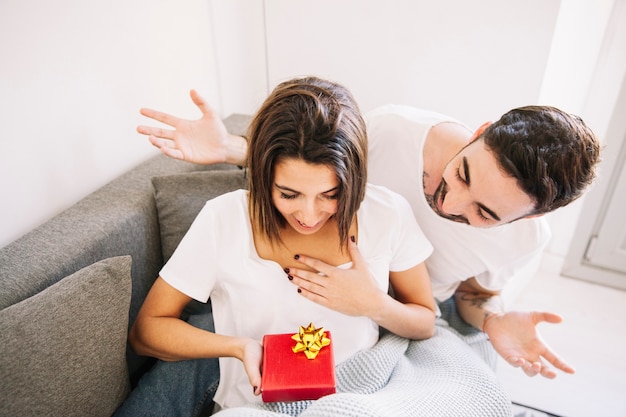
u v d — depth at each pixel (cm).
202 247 77
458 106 138
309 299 75
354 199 68
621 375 135
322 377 64
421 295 88
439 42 131
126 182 102
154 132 96
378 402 61
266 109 63
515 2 117
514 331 92
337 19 140
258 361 68
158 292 78
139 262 94
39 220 91
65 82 90
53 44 86
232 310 79
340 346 80
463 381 74
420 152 95
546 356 87
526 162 69
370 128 104
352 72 147
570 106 144
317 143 59
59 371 66
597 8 126
